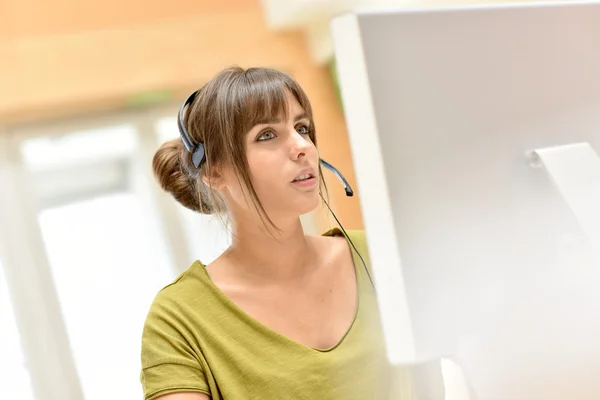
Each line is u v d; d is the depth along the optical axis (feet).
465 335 2.30
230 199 3.78
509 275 2.39
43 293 12.12
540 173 2.49
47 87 12.53
